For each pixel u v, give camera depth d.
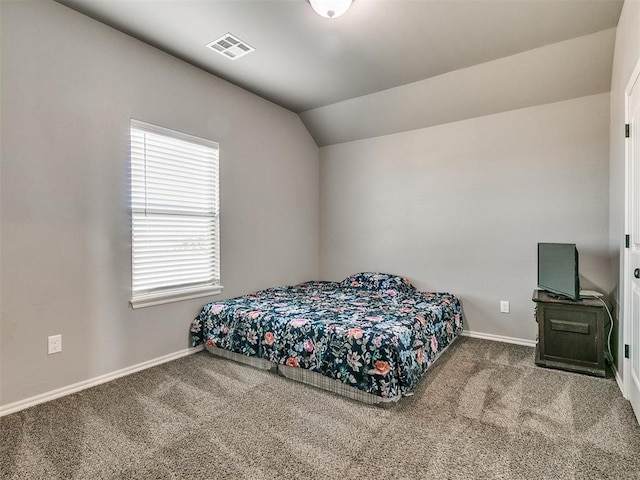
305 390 2.38
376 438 1.81
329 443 1.78
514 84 3.15
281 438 1.82
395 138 4.11
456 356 3.01
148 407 2.15
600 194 3.01
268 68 3.15
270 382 2.50
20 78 2.12
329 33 2.59
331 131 4.41
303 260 4.50
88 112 2.43
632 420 1.95
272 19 2.42
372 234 4.31
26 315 2.15
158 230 2.89
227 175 3.45
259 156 3.82
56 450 1.72
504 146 3.43
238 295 3.58
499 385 2.42
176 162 3.02
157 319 2.86
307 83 3.47
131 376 2.61
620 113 2.47
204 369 2.74
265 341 2.66
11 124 2.08
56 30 2.27
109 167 2.55
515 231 3.40
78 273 2.38
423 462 1.62
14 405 2.10
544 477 1.51
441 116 3.69
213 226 3.35
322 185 4.73
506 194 3.43
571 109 3.12
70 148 2.34
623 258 2.30
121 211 2.62
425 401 2.20
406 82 3.43
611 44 2.62
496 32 2.58
